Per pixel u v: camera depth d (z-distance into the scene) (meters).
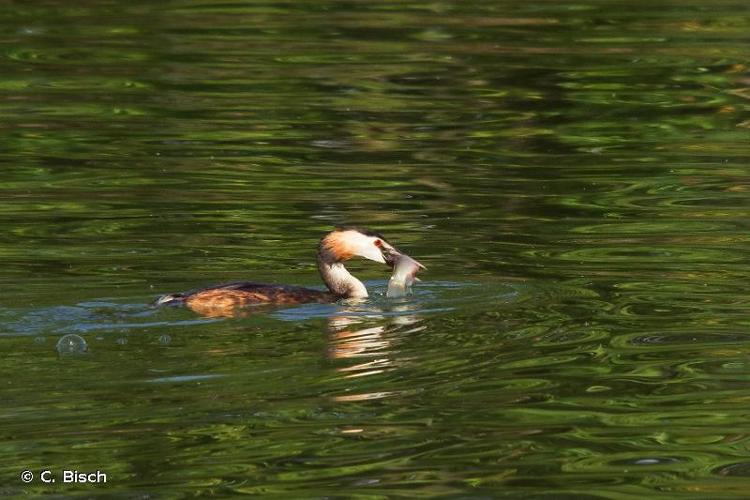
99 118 39.78
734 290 26.14
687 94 43.19
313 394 20.53
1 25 50.25
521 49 47.97
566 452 18.83
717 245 29.25
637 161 36.62
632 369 21.88
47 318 23.70
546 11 53.56
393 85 43.75
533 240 29.78
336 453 18.61
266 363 21.69
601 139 38.84
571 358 22.36
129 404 19.89
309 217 31.44
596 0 55.41
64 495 17.39
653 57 46.88
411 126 39.78
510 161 36.53
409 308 25.12
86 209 31.77
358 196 33.09
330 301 25.72
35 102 41.12
